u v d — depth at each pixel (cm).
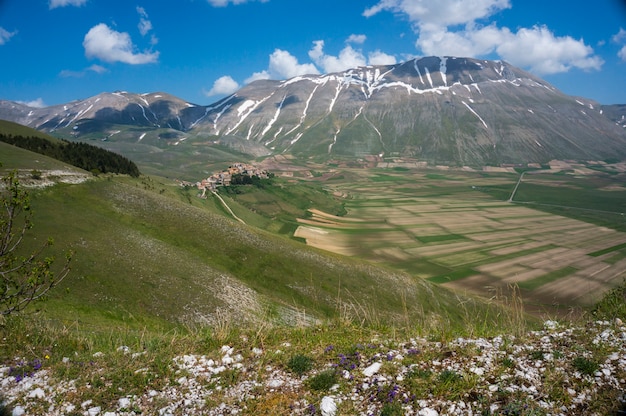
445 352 780
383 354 793
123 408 670
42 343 922
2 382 748
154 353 860
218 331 976
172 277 5134
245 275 6575
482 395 629
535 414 571
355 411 623
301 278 6850
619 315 946
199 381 745
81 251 4716
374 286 7075
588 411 577
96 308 3659
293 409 650
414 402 627
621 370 654
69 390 722
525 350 758
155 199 7925
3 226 1062
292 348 868
